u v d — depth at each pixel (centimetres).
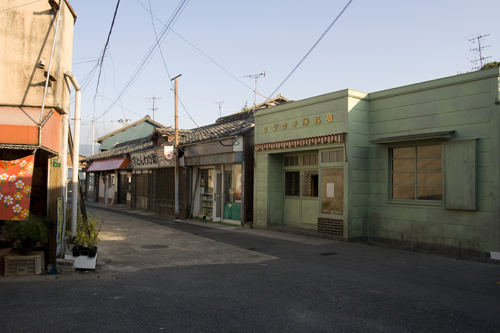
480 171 907
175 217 1872
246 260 898
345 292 624
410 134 1057
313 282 688
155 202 2192
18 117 690
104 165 2922
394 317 509
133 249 1034
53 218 779
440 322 491
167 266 836
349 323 487
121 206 2727
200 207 1892
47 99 736
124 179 2795
